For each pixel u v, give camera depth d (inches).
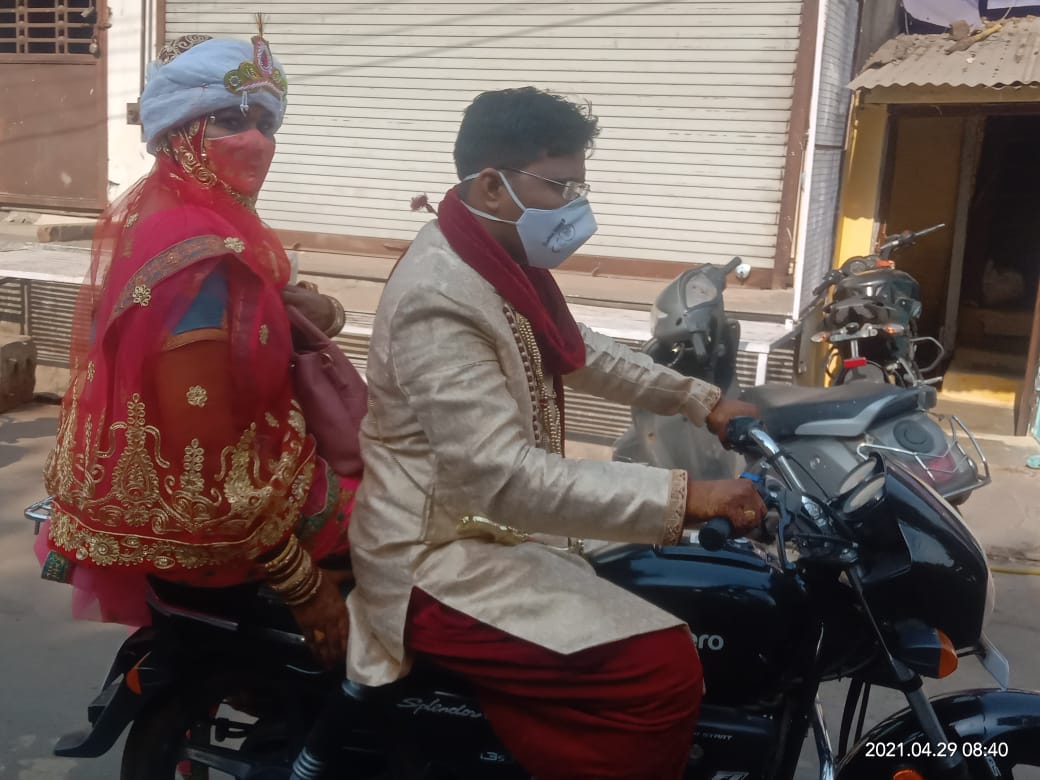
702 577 75.3
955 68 224.4
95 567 71.0
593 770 67.8
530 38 236.4
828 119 225.5
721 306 141.1
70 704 119.5
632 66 231.0
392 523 68.2
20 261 238.4
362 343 205.8
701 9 224.1
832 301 201.3
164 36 270.4
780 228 228.1
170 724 81.9
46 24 285.4
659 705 66.4
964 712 78.0
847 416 131.6
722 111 227.0
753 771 74.9
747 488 64.1
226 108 72.2
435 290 64.1
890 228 312.2
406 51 246.1
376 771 82.3
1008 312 314.2
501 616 66.5
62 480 71.6
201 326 66.5
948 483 135.4
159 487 67.4
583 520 62.7
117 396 67.7
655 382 83.6
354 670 70.3
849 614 74.4
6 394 234.5
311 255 259.1
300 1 251.6
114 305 68.1
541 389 69.5
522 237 67.9
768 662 75.2
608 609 66.7
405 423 67.1
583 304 213.5
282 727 84.9
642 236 237.6
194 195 72.1
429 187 251.8
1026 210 310.7
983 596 71.9
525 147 65.8
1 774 106.0
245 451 68.1
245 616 78.1
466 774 77.8
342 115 254.7
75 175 291.9
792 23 218.8
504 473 62.4
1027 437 237.3
